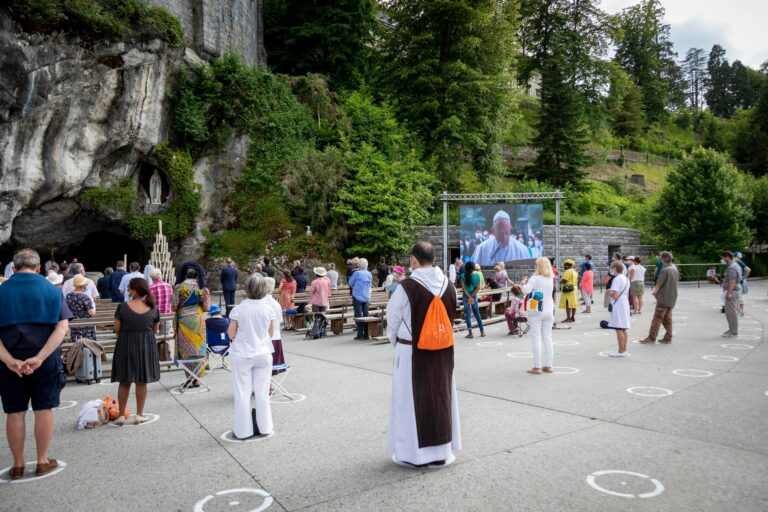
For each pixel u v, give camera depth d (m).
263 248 24.30
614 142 58.97
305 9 32.25
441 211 30.95
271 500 3.83
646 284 31.28
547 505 3.63
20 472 4.41
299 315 14.60
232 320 5.42
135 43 21.31
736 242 33.34
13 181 19.14
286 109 27.25
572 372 8.12
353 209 25.61
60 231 23.02
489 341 11.75
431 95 32.09
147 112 22.39
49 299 4.52
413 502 3.73
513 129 48.03
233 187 25.56
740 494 3.74
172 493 4.00
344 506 3.69
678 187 34.28
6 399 4.40
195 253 24.55
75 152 20.77
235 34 27.36
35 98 18.72
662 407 6.04
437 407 4.39
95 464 4.69
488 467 4.36
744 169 61.19
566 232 30.28
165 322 9.78
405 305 4.48
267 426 5.45
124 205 22.75
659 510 3.53
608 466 4.32
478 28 32.44
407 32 32.56
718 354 9.48
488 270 25.53
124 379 5.91
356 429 5.56
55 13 18.59
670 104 89.19
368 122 29.61
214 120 25.14
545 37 48.84
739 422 5.43
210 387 7.96
